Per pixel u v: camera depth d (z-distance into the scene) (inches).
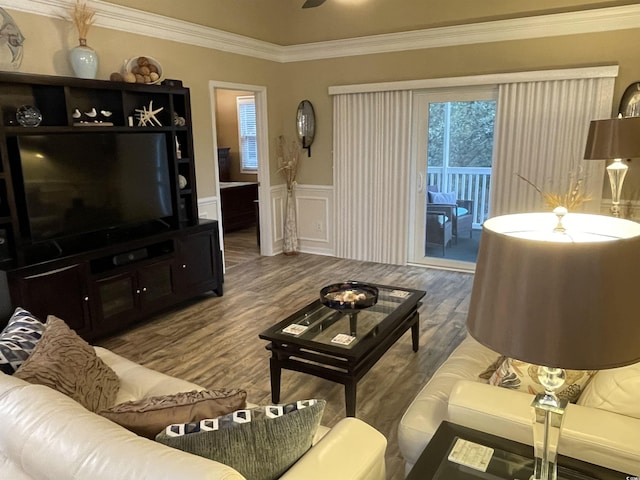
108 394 77.3
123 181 154.5
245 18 210.7
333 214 241.0
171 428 49.9
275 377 107.7
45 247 141.6
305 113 236.7
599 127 148.1
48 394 51.6
